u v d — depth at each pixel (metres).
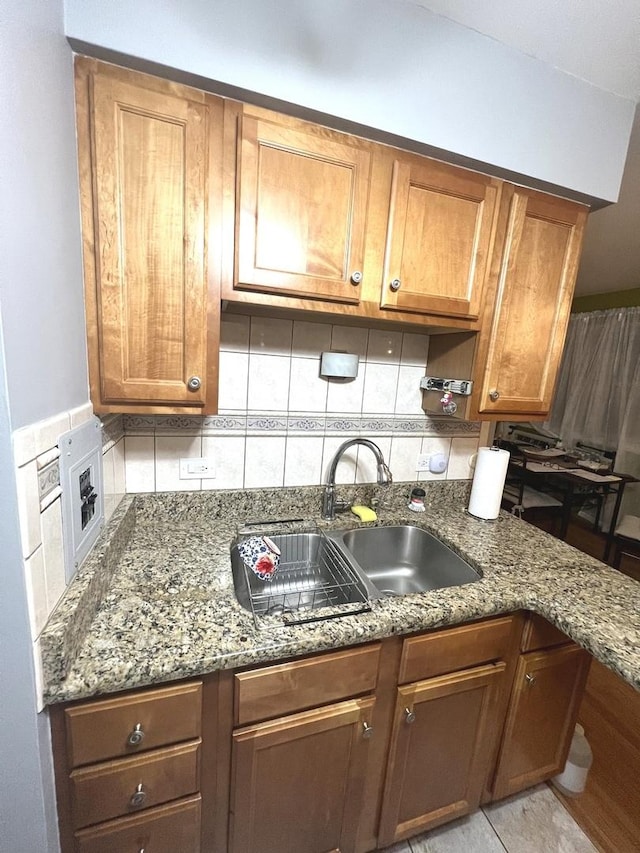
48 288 0.69
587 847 1.22
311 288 1.01
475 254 1.17
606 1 0.90
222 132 0.89
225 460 1.37
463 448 1.71
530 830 1.25
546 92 1.12
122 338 0.90
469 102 1.05
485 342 1.26
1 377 0.56
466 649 1.04
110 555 0.95
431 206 1.10
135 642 0.77
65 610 0.72
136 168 0.84
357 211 1.02
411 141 1.02
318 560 1.36
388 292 1.09
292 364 1.39
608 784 1.42
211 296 0.94
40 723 0.68
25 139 0.60
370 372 1.50
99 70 0.79
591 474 3.29
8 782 0.68
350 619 0.90
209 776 0.85
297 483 1.48
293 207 0.96
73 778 0.74
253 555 1.12
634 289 3.88
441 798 1.14
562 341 1.36
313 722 0.89
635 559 3.31
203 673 0.77
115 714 0.74
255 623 0.85
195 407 0.99
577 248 1.31
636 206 2.07
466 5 0.95
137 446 1.27
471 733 1.12
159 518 1.31
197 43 0.81
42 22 0.65
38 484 0.65
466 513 1.61
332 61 0.91
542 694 1.18
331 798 0.98
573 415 4.41
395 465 1.62
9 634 0.62
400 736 1.01
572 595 1.06
